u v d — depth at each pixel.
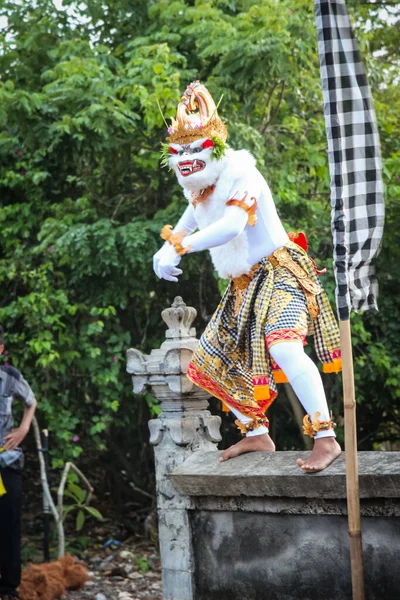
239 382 4.45
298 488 4.07
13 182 9.20
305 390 3.97
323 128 9.36
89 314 9.45
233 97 8.84
